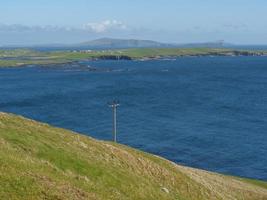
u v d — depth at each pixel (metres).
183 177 48.34
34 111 148.38
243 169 90.19
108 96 182.75
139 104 163.75
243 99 178.00
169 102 169.62
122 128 122.88
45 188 27.03
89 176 35.81
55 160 35.94
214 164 93.06
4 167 27.69
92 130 120.19
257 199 55.00
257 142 109.19
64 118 136.50
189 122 132.12
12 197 24.48
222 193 50.97
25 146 36.16
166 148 103.62
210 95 189.12
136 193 36.53
